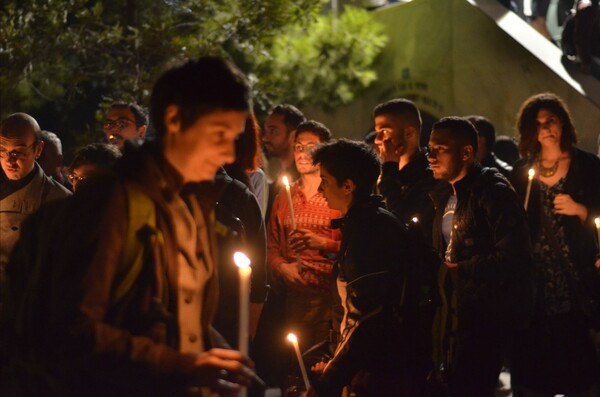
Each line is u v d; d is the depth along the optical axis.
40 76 10.12
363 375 4.45
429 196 6.20
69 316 2.83
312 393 4.45
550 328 6.13
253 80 10.45
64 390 2.97
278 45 10.82
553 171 6.26
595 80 10.73
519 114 6.40
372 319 4.38
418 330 4.43
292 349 6.22
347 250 4.50
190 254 3.11
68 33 10.00
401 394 4.42
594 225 6.21
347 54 11.08
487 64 11.50
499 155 9.54
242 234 4.77
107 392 2.97
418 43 12.12
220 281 4.60
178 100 2.95
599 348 6.46
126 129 7.11
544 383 6.17
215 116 2.94
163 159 3.02
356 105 12.55
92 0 10.88
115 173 2.97
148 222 2.96
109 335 2.84
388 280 4.40
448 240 5.93
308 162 6.36
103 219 2.89
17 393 3.02
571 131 6.27
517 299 5.36
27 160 5.58
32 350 2.98
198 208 3.18
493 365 5.44
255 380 2.98
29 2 9.84
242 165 5.51
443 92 11.91
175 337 3.05
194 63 2.98
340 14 12.59
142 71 10.12
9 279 3.08
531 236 6.29
